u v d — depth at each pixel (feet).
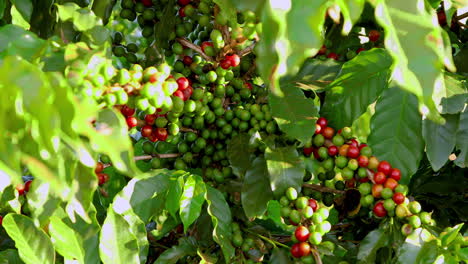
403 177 3.77
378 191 3.67
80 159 3.03
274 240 3.86
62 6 3.40
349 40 4.22
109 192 4.04
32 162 2.96
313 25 2.32
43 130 2.89
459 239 3.55
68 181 3.07
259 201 3.76
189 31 4.00
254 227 3.88
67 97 2.89
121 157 2.97
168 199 3.76
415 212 3.61
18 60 2.87
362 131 4.56
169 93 3.45
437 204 4.20
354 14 2.55
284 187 3.72
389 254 3.64
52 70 3.29
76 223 3.50
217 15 3.67
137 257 3.54
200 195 3.72
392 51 2.48
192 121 3.90
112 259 3.51
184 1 3.93
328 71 3.92
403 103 3.79
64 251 3.48
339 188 3.96
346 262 3.66
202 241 3.88
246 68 4.09
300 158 3.76
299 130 3.75
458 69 4.08
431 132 3.73
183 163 3.98
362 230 4.25
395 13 2.50
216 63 3.87
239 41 3.72
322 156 3.84
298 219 3.66
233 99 4.04
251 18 2.96
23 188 3.50
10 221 3.45
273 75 2.34
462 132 3.76
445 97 3.65
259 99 4.02
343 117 3.86
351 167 3.74
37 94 2.86
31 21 3.84
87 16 3.41
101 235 3.52
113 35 4.11
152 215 3.70
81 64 3.21
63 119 2.91
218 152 3.99
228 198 4.00
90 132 2.92
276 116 3.77
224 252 3.66
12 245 3.75
